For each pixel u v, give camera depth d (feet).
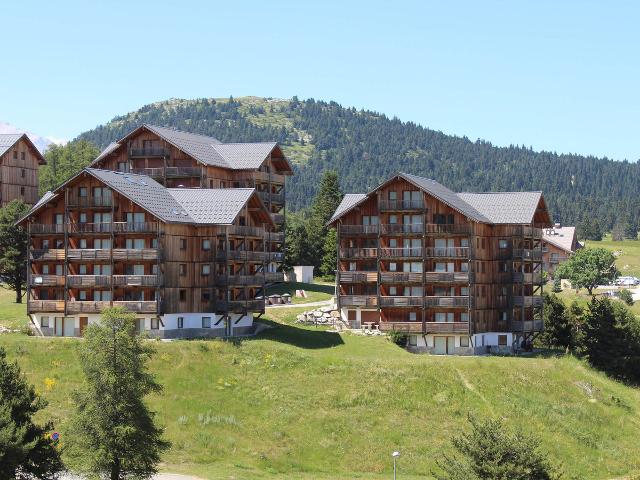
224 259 414.62
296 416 343.87
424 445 334.85
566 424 366.43
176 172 516.32
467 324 442.50
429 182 479.41
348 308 462.19
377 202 461.78
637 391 433.48
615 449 358.23
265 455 317.63
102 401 261.85
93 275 410.72
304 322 465.06
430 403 362.33
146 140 525.34
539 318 489.26
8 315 439.22
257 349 383.65
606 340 450.71
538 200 479.41
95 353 263.29
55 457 264.52
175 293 409.08
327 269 640.58
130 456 262.26
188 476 290.15
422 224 452.35
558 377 401.49
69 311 408.26
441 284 450.71
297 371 372.38
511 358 415.64
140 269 409.49
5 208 492.54
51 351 371.76
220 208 422.00
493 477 238.48
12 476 244.63
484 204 482.69
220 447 320.29
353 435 336.49
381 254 456.45
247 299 424.46
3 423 247.09
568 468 336.29
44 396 341.21
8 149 570.46
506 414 363.56
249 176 540.93
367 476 309.42
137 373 267.80
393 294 459.73
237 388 358.02
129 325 267.59
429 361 391.24
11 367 269.23
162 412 337.31
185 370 363.15
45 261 418.92
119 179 419.13
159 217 400.47
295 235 653.30
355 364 380.17
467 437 250.16
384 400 359.66
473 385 378.94
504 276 467.11
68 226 415.03
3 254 482.28
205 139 568.00
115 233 409.08
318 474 309.42
